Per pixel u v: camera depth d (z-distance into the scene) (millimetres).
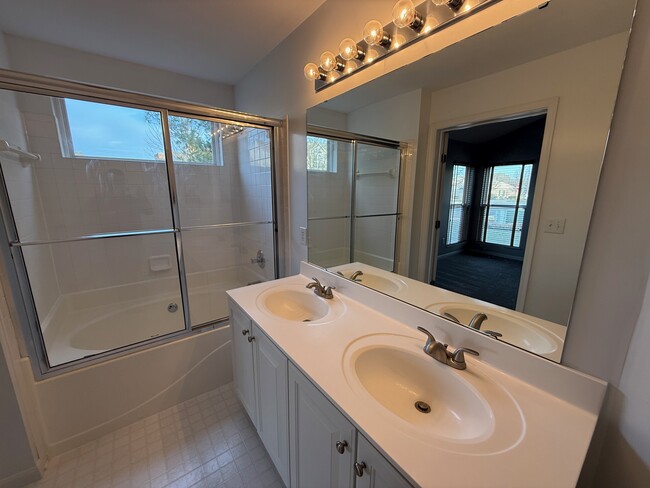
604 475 760
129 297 2508
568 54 750
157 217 2588
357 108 1446
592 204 725
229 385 2070
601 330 731
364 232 1506
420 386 1000
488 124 953
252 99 2422
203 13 1601
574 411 765
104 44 1963
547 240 830
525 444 668
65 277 2182
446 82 1065
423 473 599
